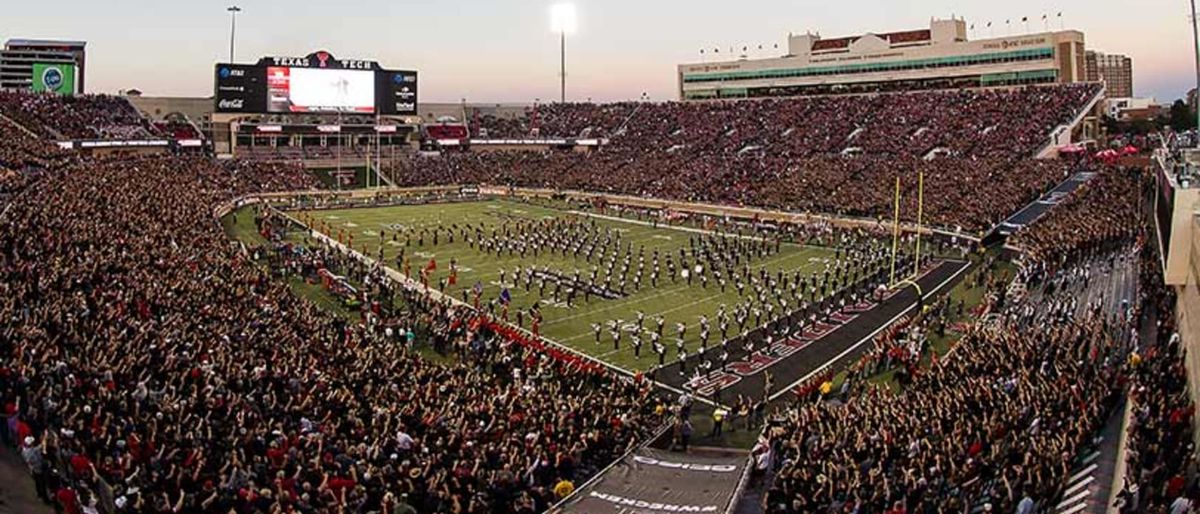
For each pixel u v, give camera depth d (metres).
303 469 18.58
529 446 22.83
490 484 20.23
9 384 19.67
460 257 59.75
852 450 22.28
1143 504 17.56
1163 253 38.09
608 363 37.00
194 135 107.69
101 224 42.19
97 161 77.62
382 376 27.47
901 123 99.69
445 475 19.25
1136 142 96.75
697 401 32.91
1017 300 41.53
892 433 22.84
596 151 114.25
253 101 99.00
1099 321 33.69
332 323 36.34
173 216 52.69
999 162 81.25
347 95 102.06
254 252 54.50
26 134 80.31
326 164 106.00
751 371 36.41
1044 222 58.53
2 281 28.11
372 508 18.14
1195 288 27.62
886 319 44.16
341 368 27.77
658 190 91.00
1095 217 56.44
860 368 34.56
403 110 105.19
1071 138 90.44
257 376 24.20
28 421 18.45
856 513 18.53
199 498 16.73
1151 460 18.81
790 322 42.03
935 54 119.25
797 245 65.12
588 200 92.25
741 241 66.44
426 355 36.97
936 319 42.69
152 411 20.44
